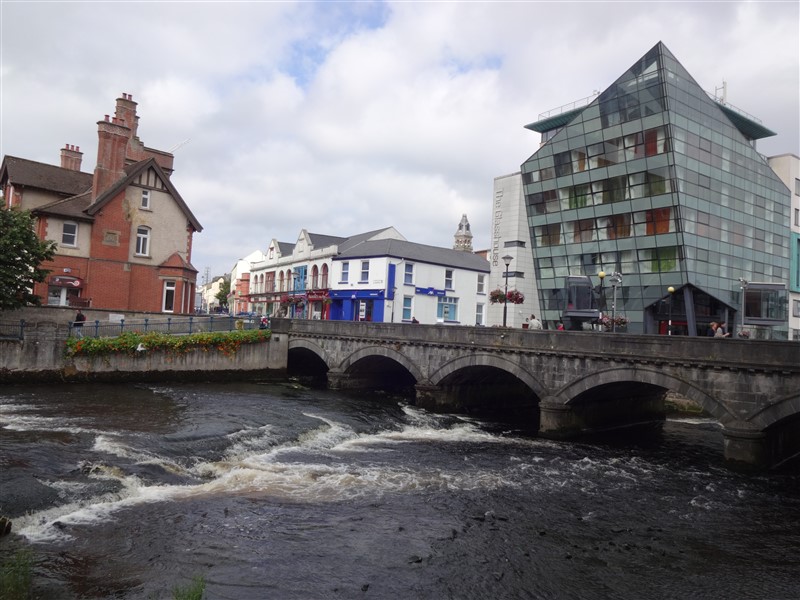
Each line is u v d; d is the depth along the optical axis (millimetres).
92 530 10445
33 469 12461
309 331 33594
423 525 12281
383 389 33688
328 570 9805
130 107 43438
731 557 11500
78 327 27531
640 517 13695
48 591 8242
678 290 37125
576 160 40250
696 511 14289
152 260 39188
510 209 48219
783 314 28016
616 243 38812
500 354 24375
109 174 37562
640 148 36375
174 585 8758
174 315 36469
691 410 31938
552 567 10617
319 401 26734
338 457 17609
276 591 8930
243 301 71125
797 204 47500
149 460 14250
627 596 9656
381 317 44344
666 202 35594
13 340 25250
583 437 23562
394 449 19328
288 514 12289
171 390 26734
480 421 26062
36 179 37938
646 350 19922
